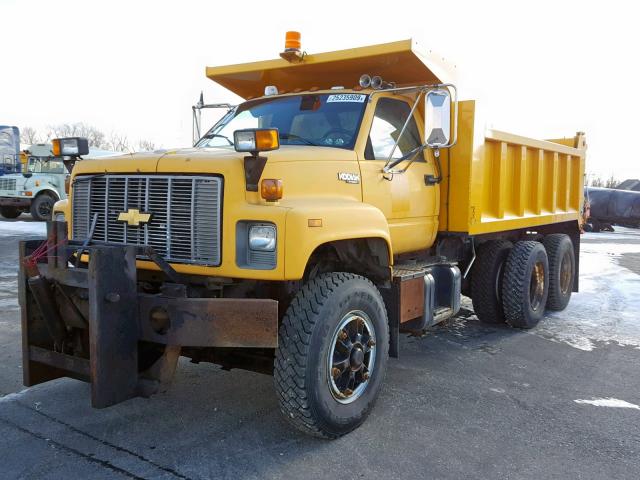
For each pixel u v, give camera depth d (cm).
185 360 550
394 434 398
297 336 361
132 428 399
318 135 485
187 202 373
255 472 342
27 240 391
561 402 464
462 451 374
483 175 602
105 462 350
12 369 511
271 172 377
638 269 1262
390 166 481
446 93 452
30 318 389
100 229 414
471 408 448
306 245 354
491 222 623
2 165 2595
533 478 342
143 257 385
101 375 339
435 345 627
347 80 578
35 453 360
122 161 402
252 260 360
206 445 375
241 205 359
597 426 418
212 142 516
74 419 411
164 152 407
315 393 362
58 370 403
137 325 356
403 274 484
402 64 530
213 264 364
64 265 369
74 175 431
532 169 730
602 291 975
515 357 587
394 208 493
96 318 336
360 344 400
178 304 345
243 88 636
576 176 870
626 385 508
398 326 471
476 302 695
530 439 395
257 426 406
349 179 439
